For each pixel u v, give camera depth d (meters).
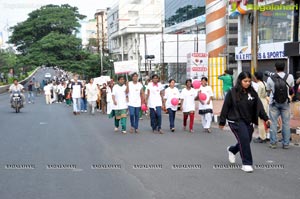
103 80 31.31
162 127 15.84
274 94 10.34
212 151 10.32
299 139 12.00
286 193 6.58
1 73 65.88
